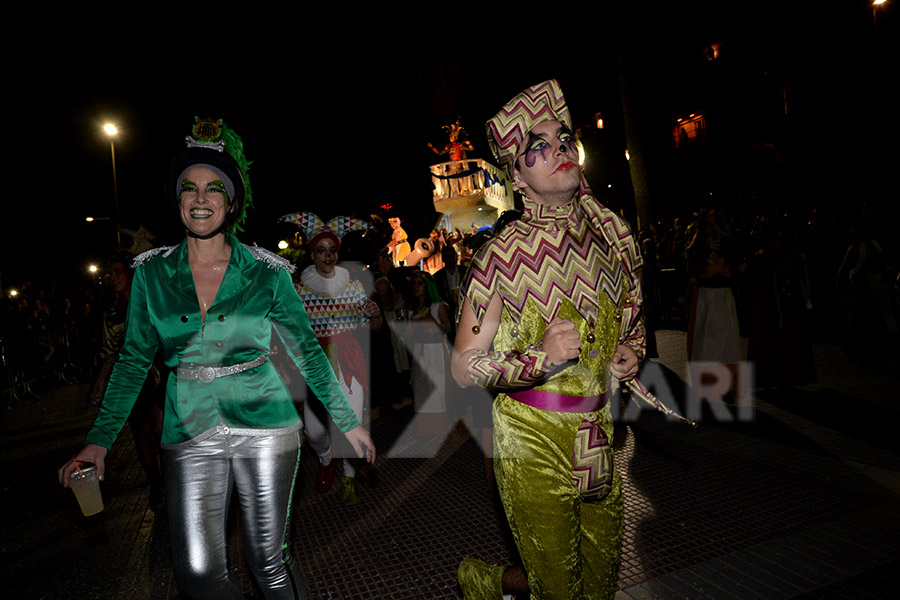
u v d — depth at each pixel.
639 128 15.80
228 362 2.01
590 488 1.75
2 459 6.28
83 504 1.98
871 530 3.07
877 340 6.69
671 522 3.32
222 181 2.13
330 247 3.90
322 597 2.81
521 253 1.82
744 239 10.91
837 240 9.46
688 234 11.88
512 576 2.02
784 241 6.10
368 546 3.32
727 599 2.57
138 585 3.14
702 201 24.19
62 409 9.17
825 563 2.80
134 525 4.01
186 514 1.92
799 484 3.72
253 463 2.00
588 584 1.91
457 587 2.83
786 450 4.35
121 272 4.09
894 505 3.34
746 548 2.98
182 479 1.95
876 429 4.65
